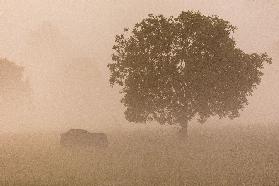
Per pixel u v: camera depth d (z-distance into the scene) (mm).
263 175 20938
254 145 32250
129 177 20484
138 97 35000
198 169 22828
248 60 35312
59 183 18484
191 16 34156
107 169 22531
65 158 26531
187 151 30031
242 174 21281
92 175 20578
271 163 24266
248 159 25781
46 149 31344
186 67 33625
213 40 33844
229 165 24016
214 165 24109
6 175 20531
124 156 27781
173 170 22406
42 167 23125
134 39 35031
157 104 35625
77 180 19250
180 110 35625
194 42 33812
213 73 33906
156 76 33562
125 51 35062
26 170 21969
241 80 35156
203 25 33688
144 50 34344
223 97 35312
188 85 34125
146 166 23719
